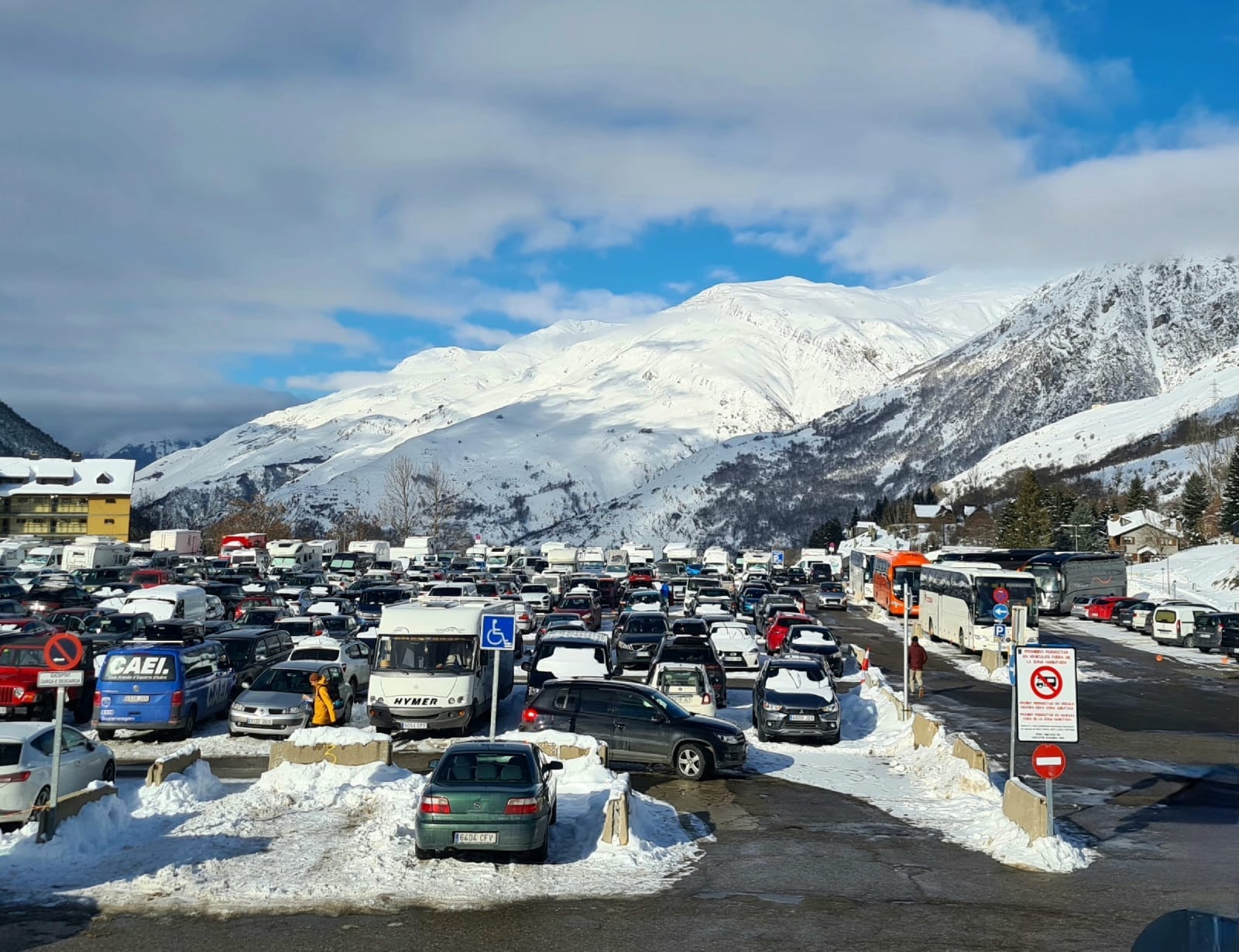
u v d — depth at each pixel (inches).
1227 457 5157.5
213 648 1060.5
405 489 4635.8
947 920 463.2
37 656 983.0
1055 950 424.5
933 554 4055.1
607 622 2244.1
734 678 1492.4
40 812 545.3
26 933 434.0
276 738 947.3
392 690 957.8
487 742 578.9
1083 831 645.9
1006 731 1049.5
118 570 2662.4
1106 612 2618.1
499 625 807.1
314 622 1496.1
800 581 3772.1
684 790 764.6
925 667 1646.2
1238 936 240.2
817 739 983.0
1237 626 1787.6
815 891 508.1
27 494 4894.2
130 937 431.8
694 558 4094.5
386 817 625.9
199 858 545.0
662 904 482.6
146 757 869.2
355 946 422.6
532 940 430.6
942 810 705.0
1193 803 735.1
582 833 600.4
